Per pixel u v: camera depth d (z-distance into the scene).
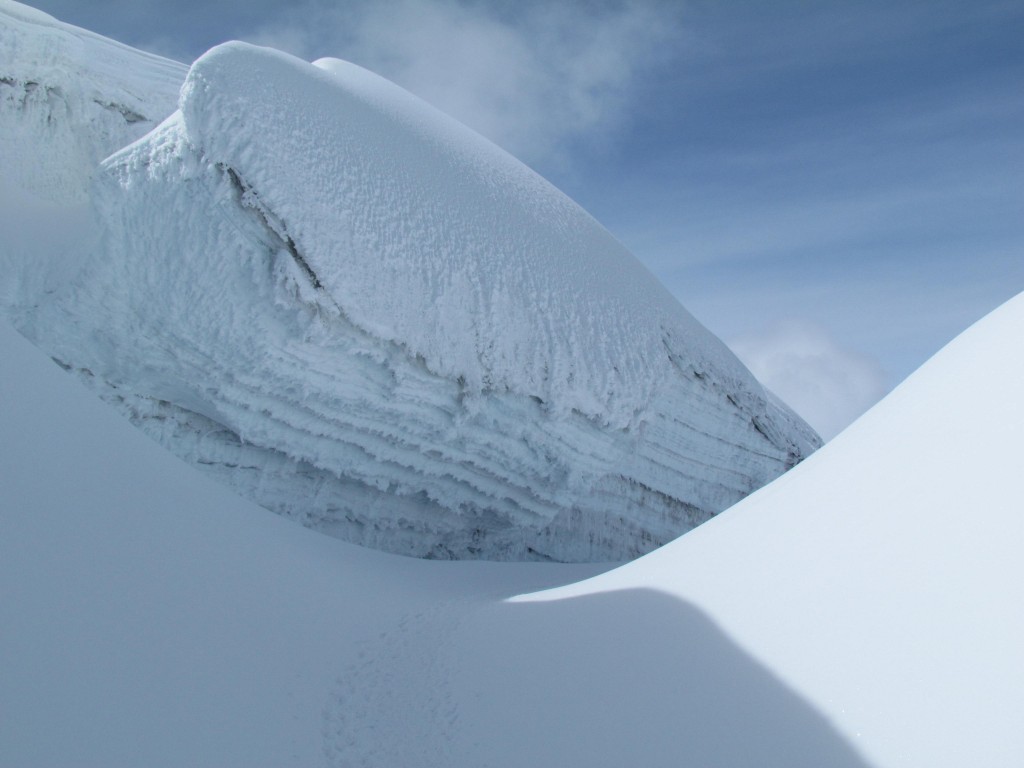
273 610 6.42
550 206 16.12
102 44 16.48
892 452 4.93
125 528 6.01
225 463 10.72
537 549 13.80
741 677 3.95
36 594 4.50
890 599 3.73
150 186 10.11
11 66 13.81
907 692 3.21
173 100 16.59
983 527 3.67
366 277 10.60
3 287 10.51
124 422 7.95
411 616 7.31
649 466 14.75
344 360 10.47
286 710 4.98
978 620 3.25
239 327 9.93
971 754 2.78
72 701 3.95
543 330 12.60
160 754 3.97
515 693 4.96
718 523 6.32
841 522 4.61
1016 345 4.83
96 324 10.03
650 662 4.55
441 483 12.16
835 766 3.12
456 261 12.02
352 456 11.27
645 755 3.79
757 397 16.86
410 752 4.64
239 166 10.02
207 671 4.94
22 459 5.67
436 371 11.04
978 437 4.30
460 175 14.12
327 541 9.71
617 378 13.23
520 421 12.17
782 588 4.43
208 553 6.70
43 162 13.85
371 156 12.15
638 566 6.56
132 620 4.95
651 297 16.08
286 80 11.78
